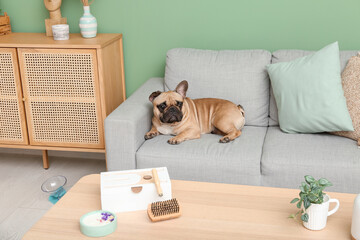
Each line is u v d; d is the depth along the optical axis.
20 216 2.36
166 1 2.86
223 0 2.79
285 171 2.07
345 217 1.52
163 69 3.02
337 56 2.31
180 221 1.52
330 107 2.22
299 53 2.55
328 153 2.09
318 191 1.40
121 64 2.98
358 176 1.99
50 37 2.80
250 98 2.56
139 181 1.62
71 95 2.63
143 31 2.96
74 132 2.71
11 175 2.86
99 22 2.98
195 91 2.62
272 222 1.50
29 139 2.79
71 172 2.90
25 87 2.66
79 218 1.55
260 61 2.57
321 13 2.69
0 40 2.69
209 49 2.91
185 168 2.18
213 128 2.50
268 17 2.76
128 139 2.23
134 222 1.52
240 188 1.74
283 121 2.38
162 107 2.33
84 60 2.55
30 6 3.01
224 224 1.49
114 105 2.84
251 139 2.33
